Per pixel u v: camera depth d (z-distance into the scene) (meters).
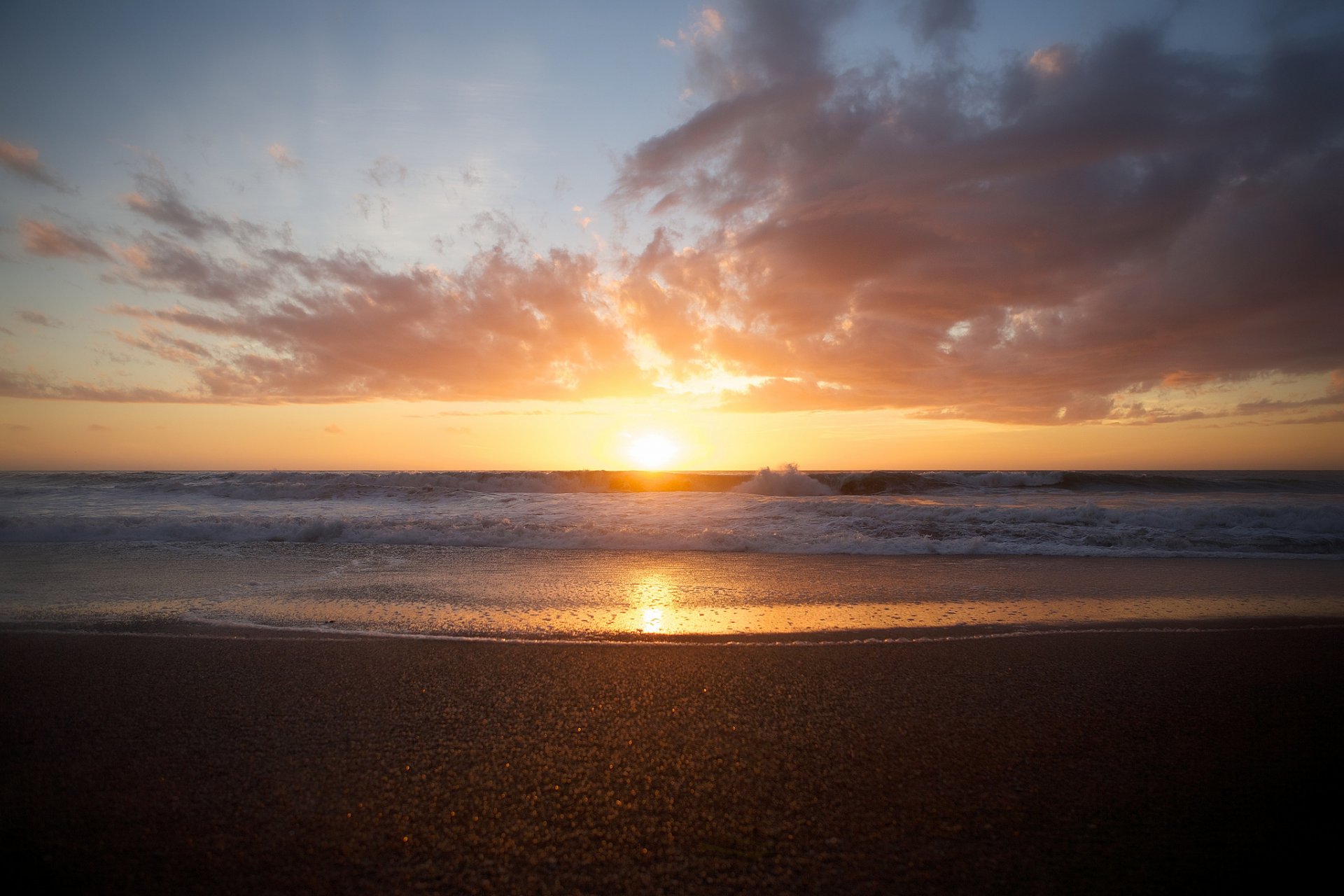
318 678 3.61
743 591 6.28
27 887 1.81
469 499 14.80
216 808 2.24
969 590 6.33
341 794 2.35
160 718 3.03
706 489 19.81
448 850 2.02
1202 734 2.91
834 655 4.13
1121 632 4.73
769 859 1.98
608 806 2.29
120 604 5.46
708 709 3.19
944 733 2.92
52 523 9.39
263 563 7.60
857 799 2.34
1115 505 14.20
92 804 2.26
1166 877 1.90
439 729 2.92
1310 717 3.12
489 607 5.50
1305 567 7.57
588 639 4.50
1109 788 2.43
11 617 4.98
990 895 1.82
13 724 2.95
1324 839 2.09
